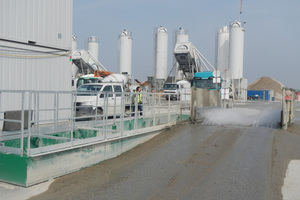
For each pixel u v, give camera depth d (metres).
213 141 9.33
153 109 11.73
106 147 7.66
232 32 40.28
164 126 10.77
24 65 10.40
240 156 7.79
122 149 8.35
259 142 9.20
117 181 6.15
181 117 12.98
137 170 6.86
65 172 6.41
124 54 43.78
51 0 11.24
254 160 7.46
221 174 6.52
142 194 5.50
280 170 6.82
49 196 5.32
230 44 40.59
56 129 8.24
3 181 5.89
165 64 44.97
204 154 8.01
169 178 6.32
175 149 8.55
